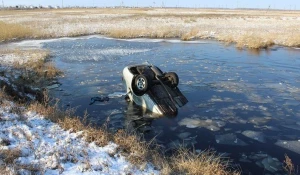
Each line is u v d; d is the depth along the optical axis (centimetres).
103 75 1516
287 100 1129
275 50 2311
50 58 1984
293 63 1820
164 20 4759
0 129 689
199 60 1922
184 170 602
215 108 1043
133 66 1170
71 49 2367
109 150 639
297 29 3378
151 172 568
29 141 643
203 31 3334
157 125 903
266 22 4450
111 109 1034
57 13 7131
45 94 1053
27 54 1995
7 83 1073
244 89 1273
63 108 1034
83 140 681
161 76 1095
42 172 526
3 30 3064
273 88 1289
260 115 983
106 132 746
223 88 1288
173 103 1010
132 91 1048
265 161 703
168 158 687
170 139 816
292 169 666
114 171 559
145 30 3328
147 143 750
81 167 557
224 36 2900
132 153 640
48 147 627
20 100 975
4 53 2009
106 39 3009
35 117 801
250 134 845
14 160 554
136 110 1023
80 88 1288
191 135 840
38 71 1474
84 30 3509
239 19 5097
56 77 1477
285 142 797
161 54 2145
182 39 2962
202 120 941
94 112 1008
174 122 925
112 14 6538
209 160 652
